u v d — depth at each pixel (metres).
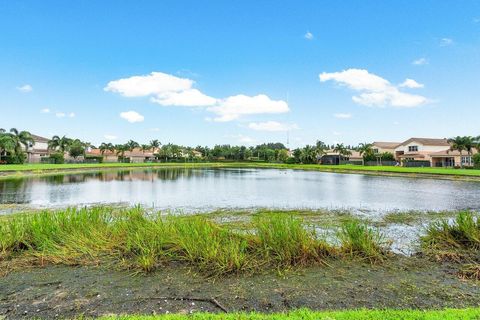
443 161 66.88
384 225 11.05
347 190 24.20
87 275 5.89
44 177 35.94
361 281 5.67
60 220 7.95
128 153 103.50
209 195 20.48
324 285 5.47
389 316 3.96
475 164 53.31
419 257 7.17
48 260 6.59
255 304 4.73
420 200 18.27
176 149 103.62
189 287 5.34
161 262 6.41
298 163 98.12
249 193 21.84
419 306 4.68
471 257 6.99
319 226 10.77
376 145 86.44
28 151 67.62
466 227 7.94
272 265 6.36
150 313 4.43
